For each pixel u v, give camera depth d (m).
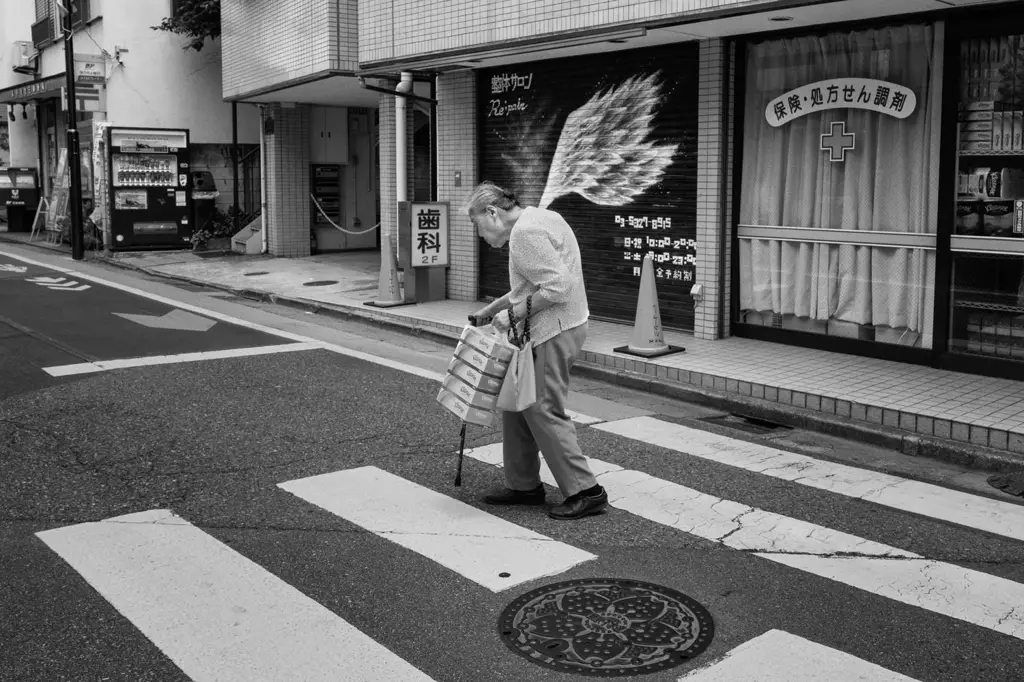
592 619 4.08
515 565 4.62
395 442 6.63
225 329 10.93
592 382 8.77
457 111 12.52
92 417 7.14
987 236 8.02
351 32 13.94
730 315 9.97
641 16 8.97
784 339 9.58
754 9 8.02
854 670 3.66
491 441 6.71
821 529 5.12
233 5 17.31
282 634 3.93
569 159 11.22
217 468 6.05
